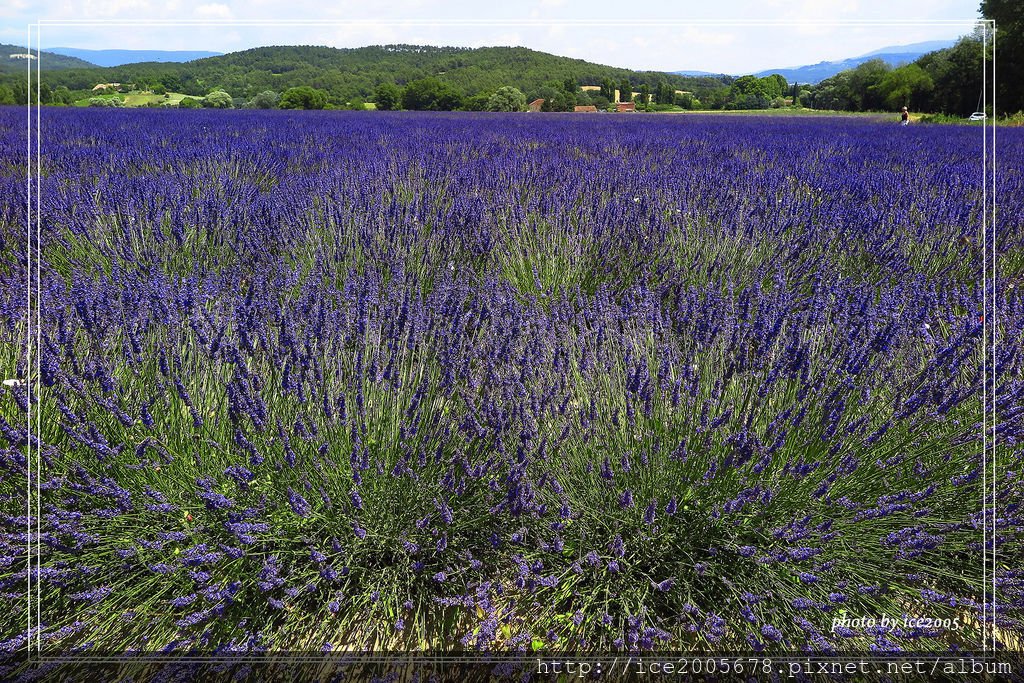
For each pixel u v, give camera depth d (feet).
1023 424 5.55
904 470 5.83
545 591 5.50
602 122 49.37
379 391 6.19
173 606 5.05
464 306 8.95
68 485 5.35
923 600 5.25
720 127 44.73
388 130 34.86
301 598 5.30
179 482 5.41
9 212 11.51
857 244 12.02
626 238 11.72
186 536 5.08
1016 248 11.85
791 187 16.98
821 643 4.76
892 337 6.32
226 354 6.00
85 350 6.30
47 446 5.26
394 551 5.59
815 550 4.90
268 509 5.34
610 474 5.47
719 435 5.91
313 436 5.51
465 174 16.46
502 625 5.25
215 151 20.17
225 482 5.46
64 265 10.74
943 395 5.93
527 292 10.41
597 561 5.23
